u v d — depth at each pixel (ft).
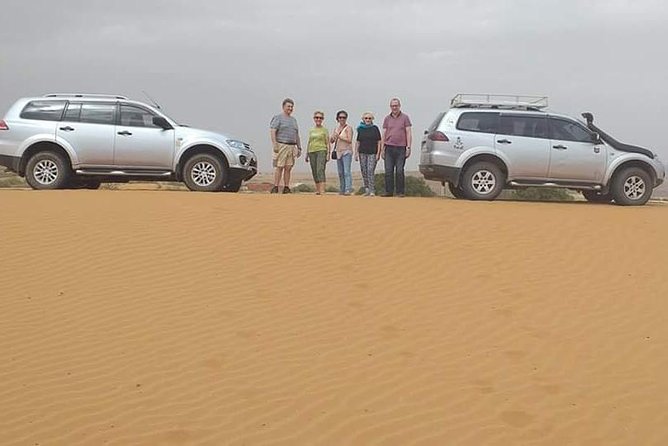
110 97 55.88
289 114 57.98
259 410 22.49
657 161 54.95
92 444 20.30
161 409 22.44
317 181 58.70
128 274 33.91
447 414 22.49
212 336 27.84
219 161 55.77
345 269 35.19
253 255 36.50
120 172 55.31
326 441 20.75
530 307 31.30
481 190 53.26
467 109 53.72
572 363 26.27
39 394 23.30
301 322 29.32
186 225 40.57
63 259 35.53
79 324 28.73
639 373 25.59
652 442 21.09
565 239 40.09
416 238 39.50
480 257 37.09
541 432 21.52
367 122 56.39
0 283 32.71
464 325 29.40
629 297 32.60
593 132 54.19
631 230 42.09
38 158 54.95
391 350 27.07
